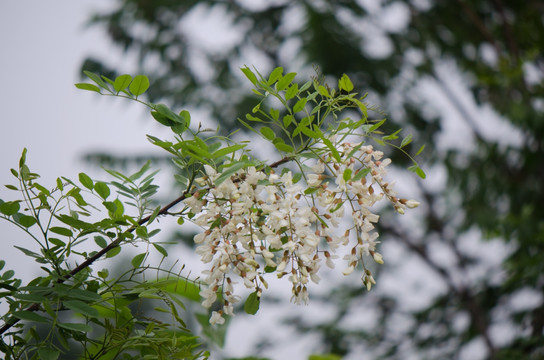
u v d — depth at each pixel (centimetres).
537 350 736
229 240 160
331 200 164
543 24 968
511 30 979
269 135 167
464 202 922
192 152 159
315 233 165
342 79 170
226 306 160
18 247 158
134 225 160
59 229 161
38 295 150
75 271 164
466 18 1037
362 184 165
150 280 176
